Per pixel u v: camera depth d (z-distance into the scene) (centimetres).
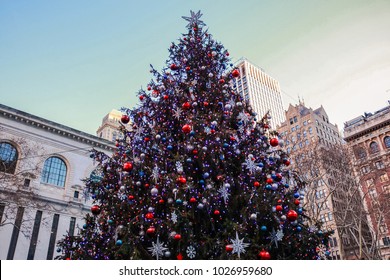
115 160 931
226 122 834
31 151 3153
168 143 821
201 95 891
